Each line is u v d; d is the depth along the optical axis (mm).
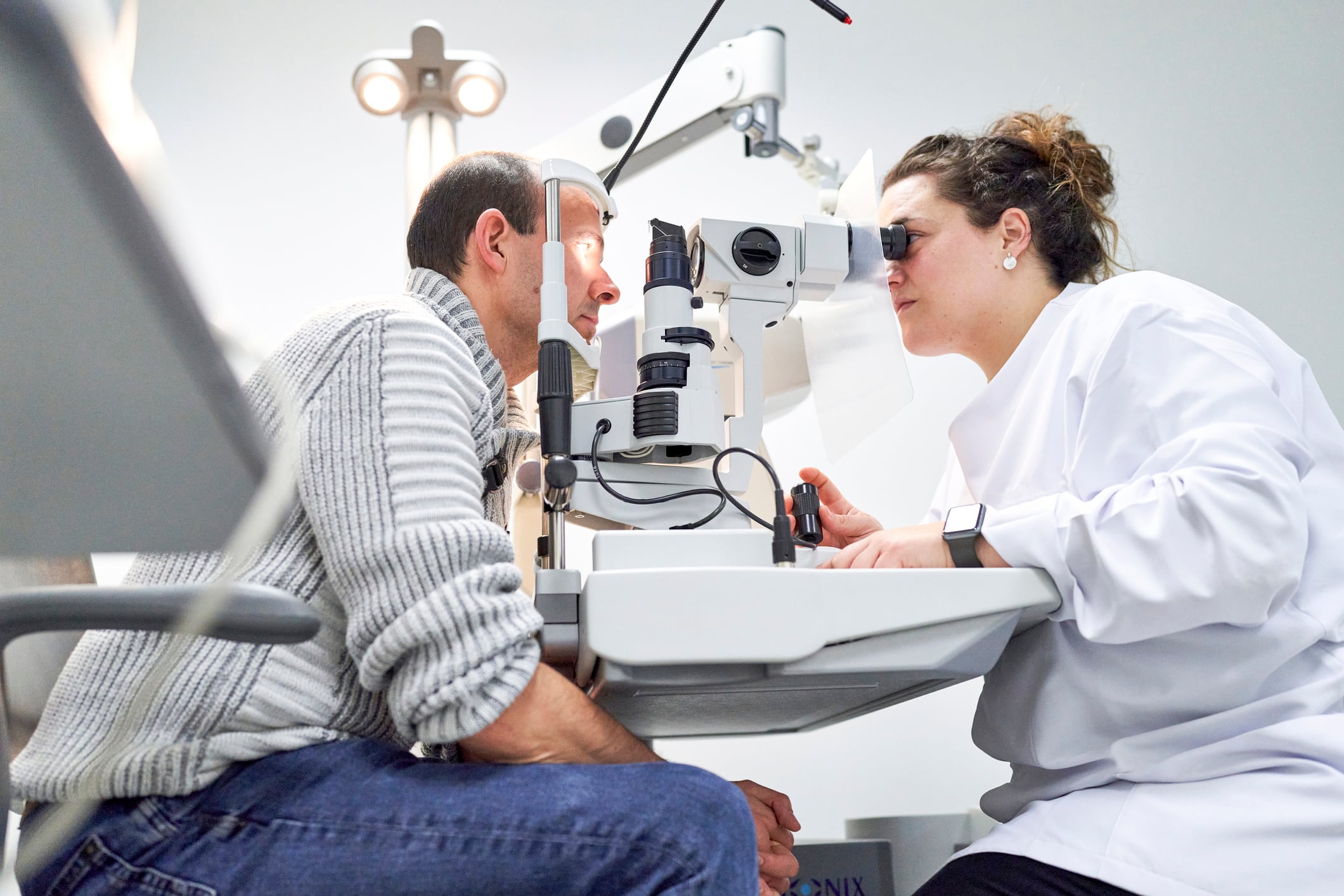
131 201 239
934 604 903
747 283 1202
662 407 1037
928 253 1364
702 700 994
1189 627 950
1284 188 2711
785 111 2686
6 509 278
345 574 782
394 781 754
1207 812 955
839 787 2275
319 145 2527
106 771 715
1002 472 1245
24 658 845
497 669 756
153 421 266
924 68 2754
